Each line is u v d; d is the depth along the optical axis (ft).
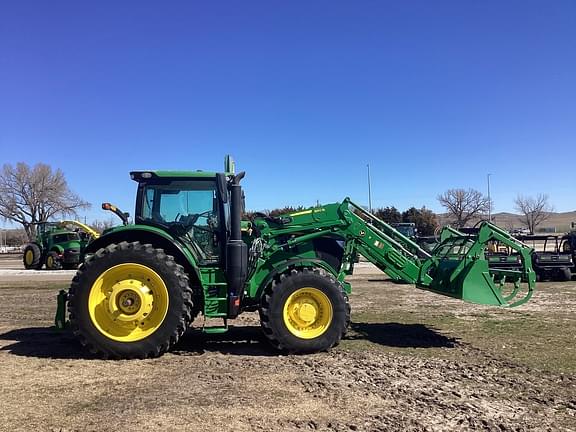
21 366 22.54
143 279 24.27
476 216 223.92
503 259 60.29
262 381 20.24
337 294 25.22
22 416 16.48
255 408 17.21
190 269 25.05
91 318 23.71
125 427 15.58
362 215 30.66
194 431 15.31
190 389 19.22
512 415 16.72
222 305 25.25
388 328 31.73
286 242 27.89
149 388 19.38
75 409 17.12
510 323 33.35
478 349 25.95
